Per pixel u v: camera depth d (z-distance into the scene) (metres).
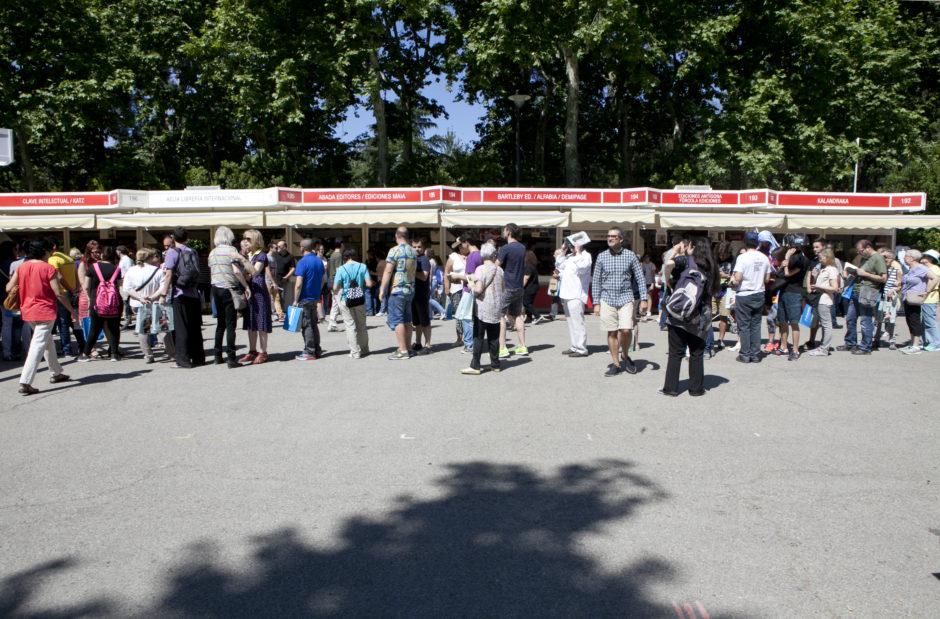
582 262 10.05
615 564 3.60
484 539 3.91
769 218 16.95
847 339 10.98
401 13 27.28
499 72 27.78
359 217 16.95
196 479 4.90
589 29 22.95
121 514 4.28
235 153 33.19
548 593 3.31
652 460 5.29
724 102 27.09
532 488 4.70
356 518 4.21
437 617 3.10
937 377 8.52
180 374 8.88
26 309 7.78
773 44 27.41
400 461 5.28
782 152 25.59
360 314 10.07
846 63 25.92
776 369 9.12
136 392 7.78
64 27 24.53
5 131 7.89
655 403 7.14
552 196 17.53
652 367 9.27
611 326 8.60
